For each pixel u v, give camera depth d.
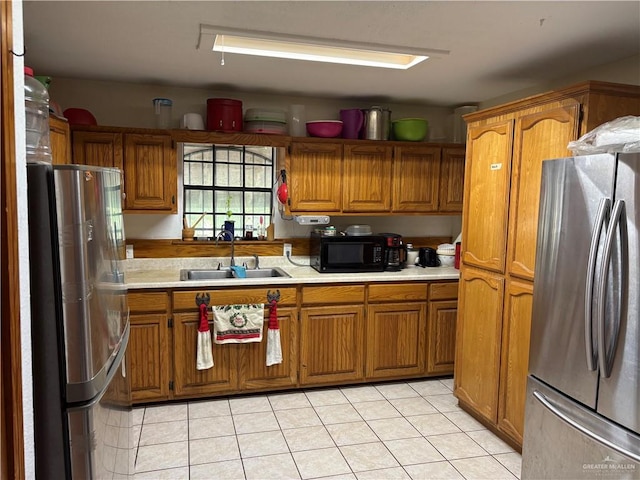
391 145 3.75
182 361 3.13
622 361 1.68
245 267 3.73
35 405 1.41
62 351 1.42
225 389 3.23
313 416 3.03
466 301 3.04
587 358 1.79
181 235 3.69
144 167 3.27
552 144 2.30
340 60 2.80
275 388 3.35
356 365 3.48
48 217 1.38
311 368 3.39
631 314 1.64
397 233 4.19
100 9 2.07
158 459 2.51
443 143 3.86
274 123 3.52
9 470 0.98
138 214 3.54
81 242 1.41
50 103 2.77
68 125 2.94
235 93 3.68
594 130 1.92
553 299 2.03
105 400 1.60
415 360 3.60
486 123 2.83
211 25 2.26
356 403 3.24
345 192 3.69
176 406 3.15
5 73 0.94
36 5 2.03
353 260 3.60
